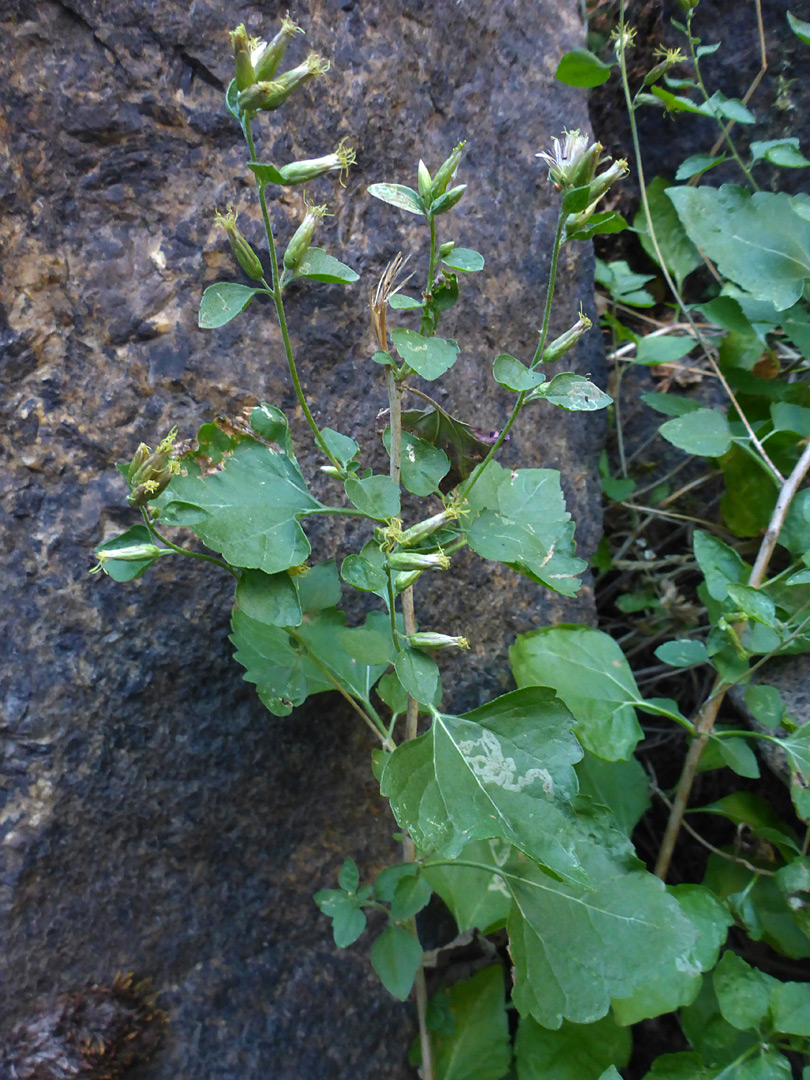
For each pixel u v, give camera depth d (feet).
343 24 0.80
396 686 0.69
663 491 1.15
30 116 0.70
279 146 0.77
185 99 0.74
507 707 0.61
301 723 0.80
